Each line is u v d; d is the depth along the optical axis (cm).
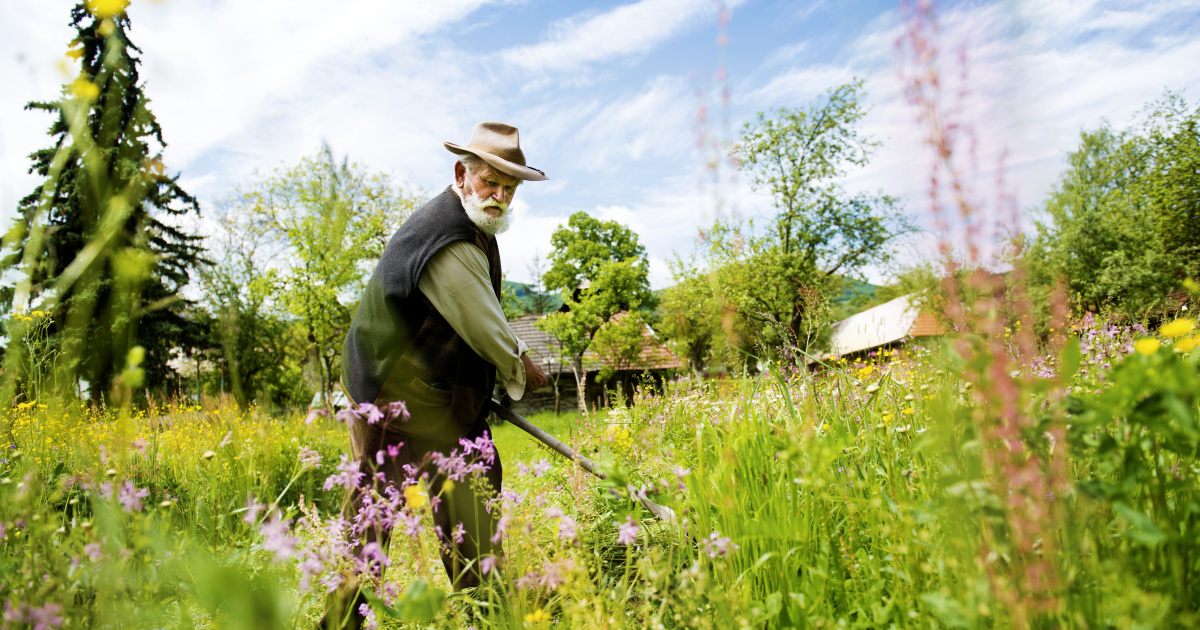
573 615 147
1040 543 107
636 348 2619
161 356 2039
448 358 235
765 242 2375
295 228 1759
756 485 190
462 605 181
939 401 116
